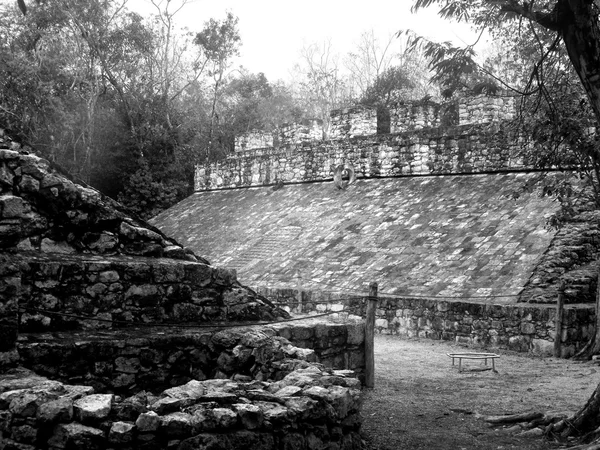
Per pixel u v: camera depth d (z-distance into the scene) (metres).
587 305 15.78
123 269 8.65
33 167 8.61
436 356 14.60
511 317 15.48
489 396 10.72
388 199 24.36
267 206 28.55
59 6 35.44
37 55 35.16
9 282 6.73
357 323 11.27
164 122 36.75
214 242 27.41
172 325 8.36
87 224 8.99
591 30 8.05
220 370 8.59
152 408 5.92
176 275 9.12
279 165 29.92
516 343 15.37
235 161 31.98
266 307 10.41
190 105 44.44
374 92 36.78
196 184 33.97
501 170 22.67
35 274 7.98
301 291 19.45
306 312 19.28
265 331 9.66
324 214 25.42
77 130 34.91
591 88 8.15
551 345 14.80
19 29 35.72
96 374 7.69
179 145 35.78
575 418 8.52
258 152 31.52
